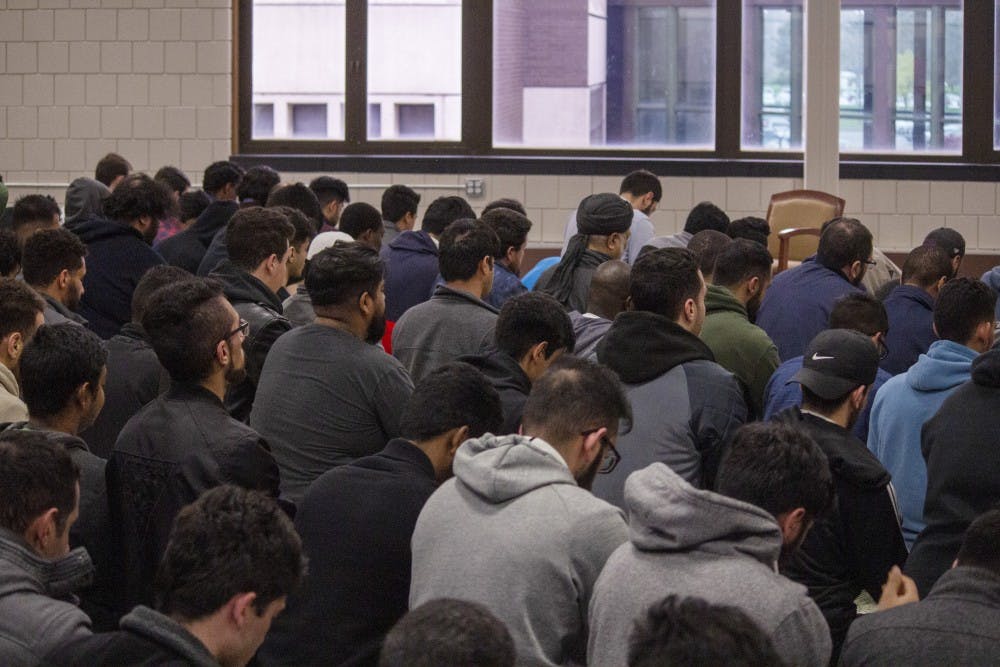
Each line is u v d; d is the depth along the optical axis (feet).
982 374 12.19
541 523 9.38
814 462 9.30
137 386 14.30
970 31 42.16
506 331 13.17
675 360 13.20
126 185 21.66
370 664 10.19
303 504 10.63
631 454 12.97
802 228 35.32
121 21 41.45
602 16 42.29
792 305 19.08
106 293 20.76
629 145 42.75
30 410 11.44
